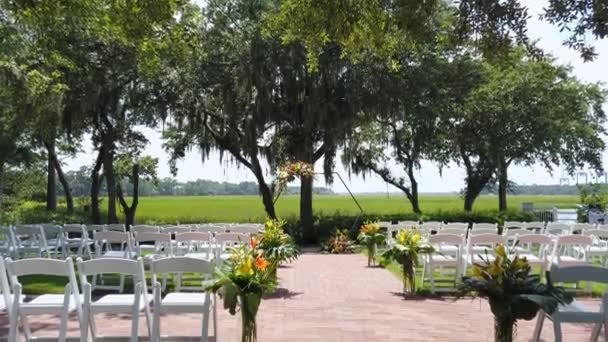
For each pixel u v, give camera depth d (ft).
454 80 64.54
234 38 57.88
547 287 14.06
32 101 48.14
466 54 63.98
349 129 60.03
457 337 18.81
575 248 33.99
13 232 34.06
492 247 31.58
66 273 15.78
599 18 18.70
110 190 62.08
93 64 56.65
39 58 46.75
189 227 35.17
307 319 21.57
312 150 61.98
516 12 19.47
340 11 22.12
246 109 60.23
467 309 23.57
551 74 69.51
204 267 15.88
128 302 16.21
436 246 32.63
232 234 27.40
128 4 26.18
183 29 32.50
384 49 25.36
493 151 71.97
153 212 90.79
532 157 79.05
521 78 69.51
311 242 61.67
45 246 34.06
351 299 25.82
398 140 73.72
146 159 65.05
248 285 15.25
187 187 250.57
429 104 62.28
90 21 32.60
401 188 77.51
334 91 58.70
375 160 77.46
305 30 22.95
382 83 57.72
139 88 60.23
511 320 14.15
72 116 57.00
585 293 27.12
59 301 16.20
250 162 64.34
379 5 22.39
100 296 26.37
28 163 83.92
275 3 57.47
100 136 60.95
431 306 24.23
